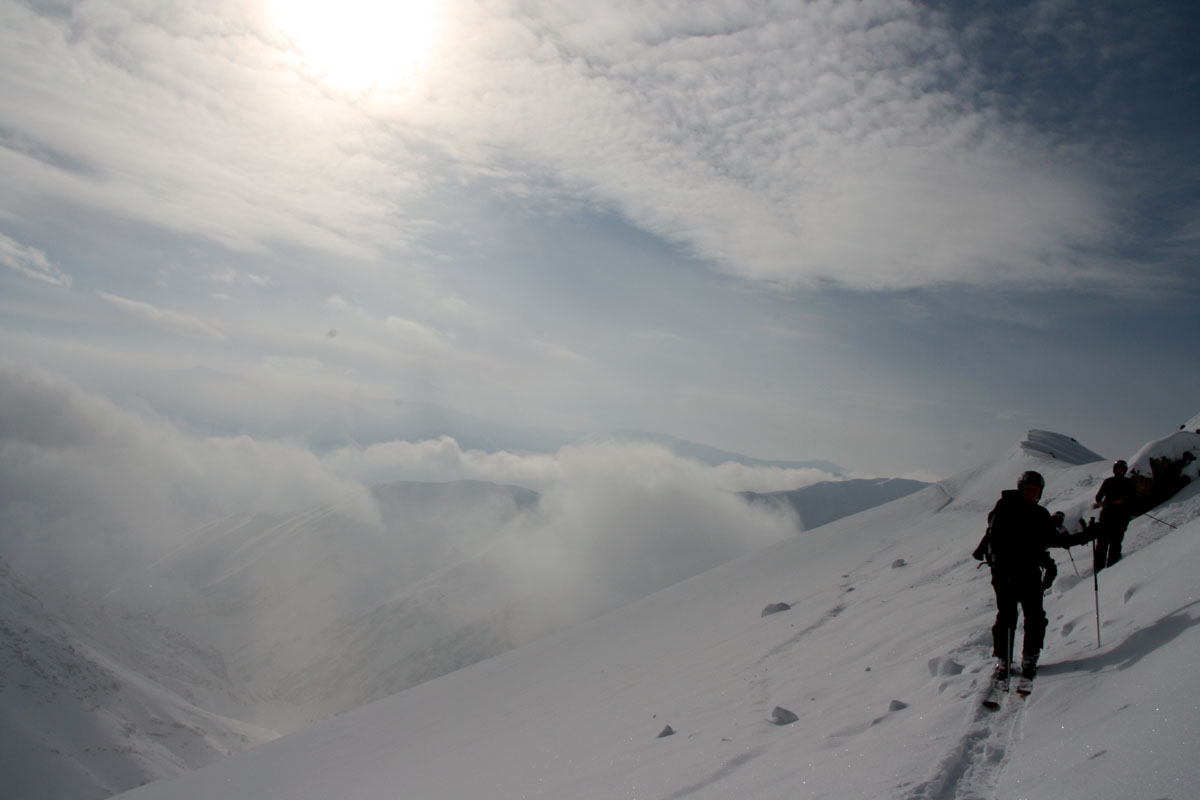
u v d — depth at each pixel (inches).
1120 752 122.5
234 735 4763.8
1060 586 278.4
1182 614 169.3
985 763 145.7
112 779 3503.9
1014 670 192.9
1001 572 201.8
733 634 437.1
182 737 4325.8
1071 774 124.5
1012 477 598.9
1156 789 104.8
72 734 3747.5
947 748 151.1
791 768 175.3
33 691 3954.2
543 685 501.7
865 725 192.4
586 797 209.5
